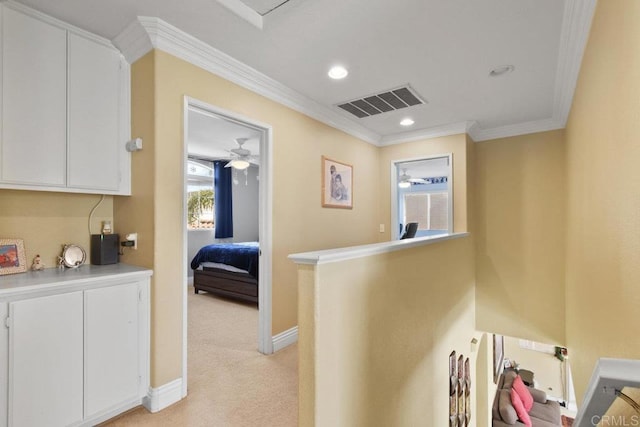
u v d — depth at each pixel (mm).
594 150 1824
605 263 1612
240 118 2518
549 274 3779
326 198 3494
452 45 2199
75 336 1672
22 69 1763
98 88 2059
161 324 1991
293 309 3016
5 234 1885
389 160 4523
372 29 2020
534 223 3883
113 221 2346
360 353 1544
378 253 1715
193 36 2084
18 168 1746
